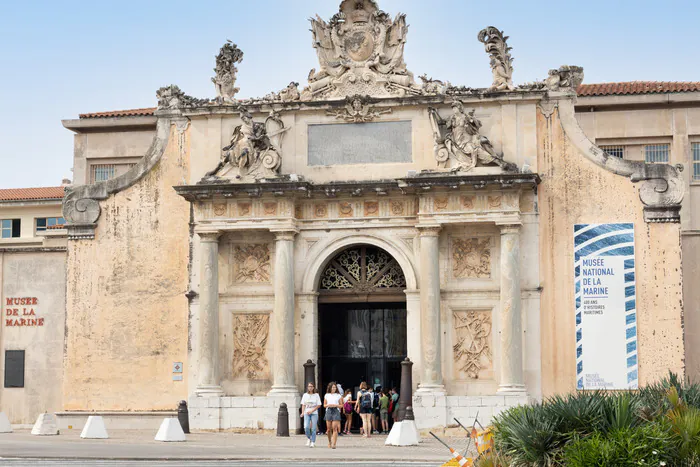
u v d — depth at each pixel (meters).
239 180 49.88
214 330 49.88
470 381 48.66
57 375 53.53
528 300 48.38
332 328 51.66
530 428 27.83
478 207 48.22
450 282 49.25
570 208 48.62
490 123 49.62
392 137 50.22
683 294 50.81
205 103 51.88
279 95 51.03
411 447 41.25
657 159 59.94
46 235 71.56
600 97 59.50
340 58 50.91
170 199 51.78
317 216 50.50
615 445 26.23
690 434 26.44
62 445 41.16
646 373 47.41
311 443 41.31
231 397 49.22
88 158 64.12
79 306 52.06
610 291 47.94
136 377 51.25
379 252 50.97
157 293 51.44
